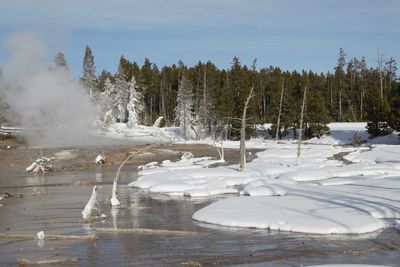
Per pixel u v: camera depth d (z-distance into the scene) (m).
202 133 83.81
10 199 31.28
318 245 17.42
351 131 75.12
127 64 116.62
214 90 92.25
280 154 54.47
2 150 65.81
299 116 77.00
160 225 21.83
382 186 28.38
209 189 31.55
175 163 51.84
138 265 15.76
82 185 38.47
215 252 17.00
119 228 21.28
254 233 19.47
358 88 104.50
